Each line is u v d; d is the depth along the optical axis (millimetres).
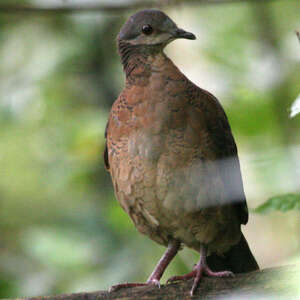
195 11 14391
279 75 12602
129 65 9156
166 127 8695
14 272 12266
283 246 13094
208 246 9508
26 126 14156
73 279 11586
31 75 13711
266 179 9961
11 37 14023
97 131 13062
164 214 9055
